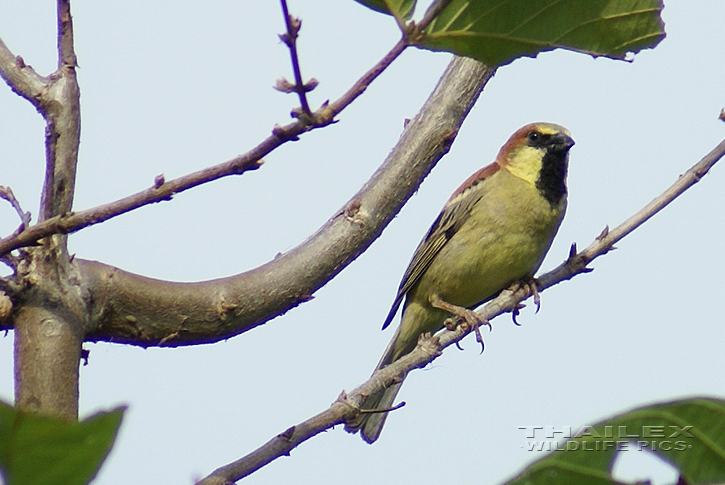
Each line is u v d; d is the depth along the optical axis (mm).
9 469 2779
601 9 4340
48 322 5676
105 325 6285
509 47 4445
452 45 4395
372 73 4309
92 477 2844
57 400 5520
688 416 3529
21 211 5707
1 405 2639
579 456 3459
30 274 5711
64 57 6031
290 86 4270
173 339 6629
